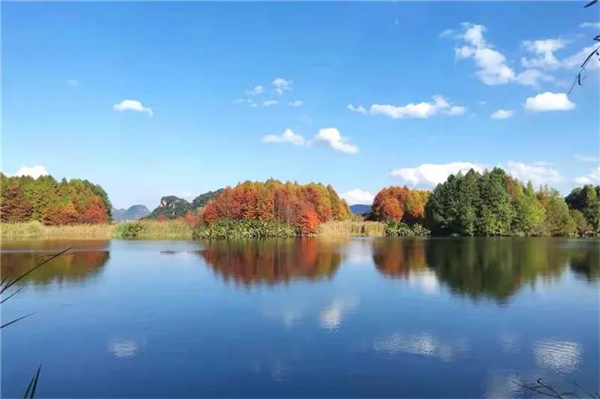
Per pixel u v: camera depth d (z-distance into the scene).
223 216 56.41
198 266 24.89
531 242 45.94
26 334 12.20
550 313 14.38
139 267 24.45
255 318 13.66
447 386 8.95
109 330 12.54
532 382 9.15
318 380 9.20
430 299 16.31
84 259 28.12
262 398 8.40
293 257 29.53
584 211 64.06
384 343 11.38
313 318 13.67
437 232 64.50
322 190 83.44
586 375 9.49
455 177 66.19
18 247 35.84
